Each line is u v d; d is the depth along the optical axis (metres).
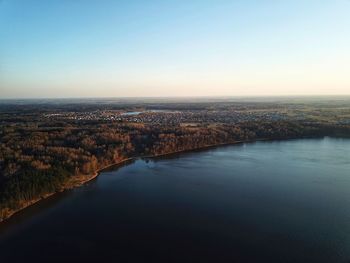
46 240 60.97
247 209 72.94
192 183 91.44
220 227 64.81
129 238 61.22
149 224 66.56
